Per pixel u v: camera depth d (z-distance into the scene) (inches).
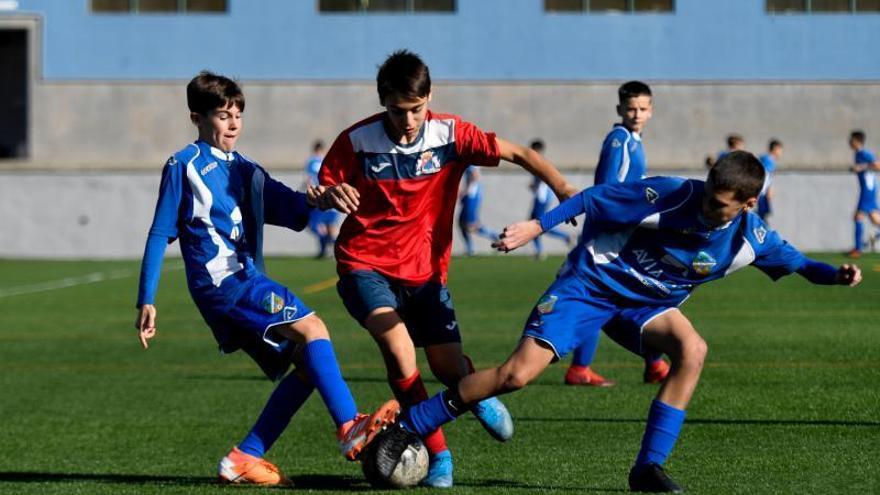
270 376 861.2
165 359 1675.7
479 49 4416.8
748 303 2273.6
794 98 4384.8
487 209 4109.3
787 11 4379.9
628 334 817.5
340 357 1658.5
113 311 2315.5
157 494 843.4
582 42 4411.9
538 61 4414.4
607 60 4411.9
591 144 4416.8
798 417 1126.4
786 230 4069.9
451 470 853.2
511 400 1263.5
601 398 1269.7
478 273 3090.6
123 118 4441.4
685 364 795.4
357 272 862.5
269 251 4168.3
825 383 1327.5
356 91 4443.9
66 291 2753.4
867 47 4375.0
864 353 1573.6
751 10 4379.9
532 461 950.4
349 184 864.9
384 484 820.6
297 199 858.1
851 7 4365.2
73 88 4421.8
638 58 4409.5
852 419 1112.8
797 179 4057.6
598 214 797.2
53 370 1578.5
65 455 1034.1
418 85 808.3
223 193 837.2
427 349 888.9
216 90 836.6
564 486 845.8
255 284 836.0
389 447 811.4
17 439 1113.4
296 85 4429.1
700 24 4387.3
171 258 4040.4
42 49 4416.8
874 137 4382.4
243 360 1664.6
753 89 4384.8
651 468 799.1
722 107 4394.7
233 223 841.5
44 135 4429.1
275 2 4431.6
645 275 803.4
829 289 2541.8
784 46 4382.4
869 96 4377.5
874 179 3550.7
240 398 1337.4
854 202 4050.2
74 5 4416.8
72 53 4429.1
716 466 908.0
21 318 2206.0
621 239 805.2
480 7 4407.0
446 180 872.9
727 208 758.5
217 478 911.0
